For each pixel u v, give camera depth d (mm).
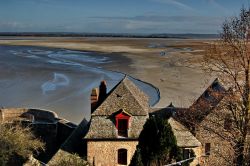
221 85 35906
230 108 27031
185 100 71125
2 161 31578
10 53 170125
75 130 39688
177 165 28078
